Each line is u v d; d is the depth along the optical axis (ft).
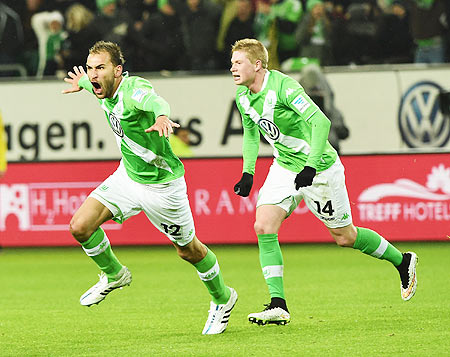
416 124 141.69
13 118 147.02
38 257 142.00
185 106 145.07
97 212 69.56
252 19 153.28
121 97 66.33
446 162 137.69
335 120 142.00
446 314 78.48
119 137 69.10
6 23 157.28
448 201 137.39
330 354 60.13
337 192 73.41
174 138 145.18
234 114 144.15
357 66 144.87
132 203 70.85
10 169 144.97
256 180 139.95
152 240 142.51
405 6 152.05
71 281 112.78
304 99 68.74
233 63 69.92
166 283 107.65
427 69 141.08
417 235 137.90
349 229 75.82
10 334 73.46
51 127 146.20
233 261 129.90
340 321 75.87
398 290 96.22
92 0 156.97
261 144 140.15
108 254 71.00
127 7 155.22
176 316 82.28
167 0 153.69
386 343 64.13
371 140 142.41
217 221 141.28
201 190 141.69
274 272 71.26
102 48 66.28
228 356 60.23
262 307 87.25
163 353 62.23
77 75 74.23
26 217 144.56
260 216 72.54
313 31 150.51
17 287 107.55
